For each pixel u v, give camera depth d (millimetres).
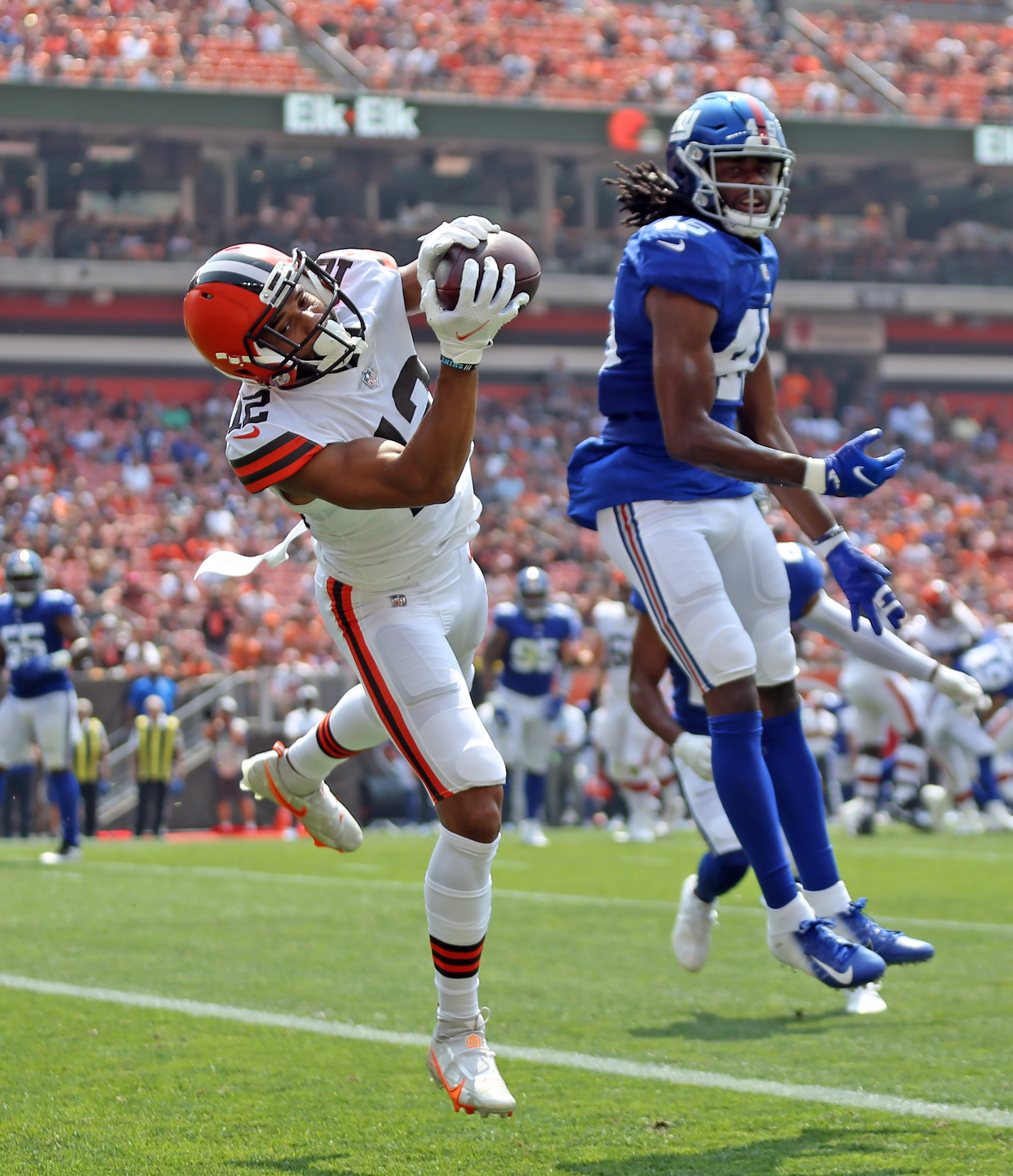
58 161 97062
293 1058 13125
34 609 33062
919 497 96625
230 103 87312
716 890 16500
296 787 13375
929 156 99875
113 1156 10141
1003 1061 12656
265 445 10492
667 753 41156
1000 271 108062
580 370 103812
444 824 10789
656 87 103062
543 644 39750
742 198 13625
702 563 13805
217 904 24766
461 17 105125
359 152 99625
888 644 16094
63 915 23172
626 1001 15906
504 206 107125
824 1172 9453
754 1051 13297
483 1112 10203
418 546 11203
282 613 63969
